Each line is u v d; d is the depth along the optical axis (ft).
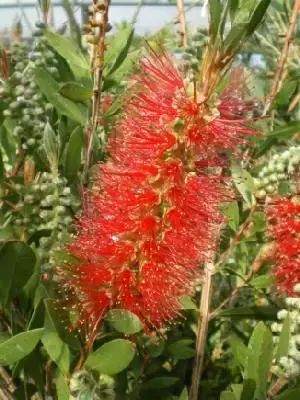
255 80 1.11
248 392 0.78
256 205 0.92
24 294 0.79
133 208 0.73
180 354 0.89
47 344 0.73
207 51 0.72
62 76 0.95
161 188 0.73
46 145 0.83
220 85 0.82
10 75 0.91
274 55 1.39
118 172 0.74
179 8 1.00
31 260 0.73
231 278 1.06
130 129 0.75
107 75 0.89
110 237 0.74
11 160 0.96
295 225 0.88
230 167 0.90
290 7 1.36
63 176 0.85
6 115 0.85
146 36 1.02
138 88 0.81
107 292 0.74
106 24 0.83
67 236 0.77
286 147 1.17
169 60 0.76
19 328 0.79
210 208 0.74
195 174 0.75
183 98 0.73
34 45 0.92
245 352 0.89
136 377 0.88
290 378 0.79
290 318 0.79
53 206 0.79
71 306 0.75
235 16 0.69
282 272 0.88
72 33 0.94
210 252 0.81
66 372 0.73
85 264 0.75
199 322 0.92
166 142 0.73
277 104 1.05
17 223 0.82
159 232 0.74
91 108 0.93
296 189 0.91
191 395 0.90
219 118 0.75
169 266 0.74
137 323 0.70
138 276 0.74
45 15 0.94
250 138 0.99
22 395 0.80
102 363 0.71
